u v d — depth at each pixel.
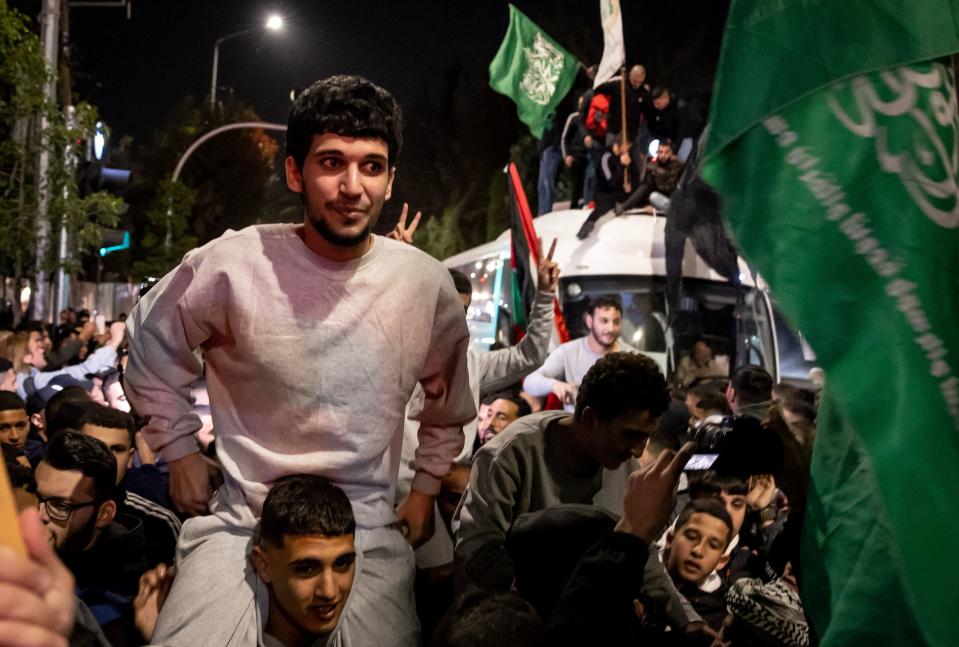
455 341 3.47
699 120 13.01
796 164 2.29
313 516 2.97
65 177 18.14
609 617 2.87
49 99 17.78
